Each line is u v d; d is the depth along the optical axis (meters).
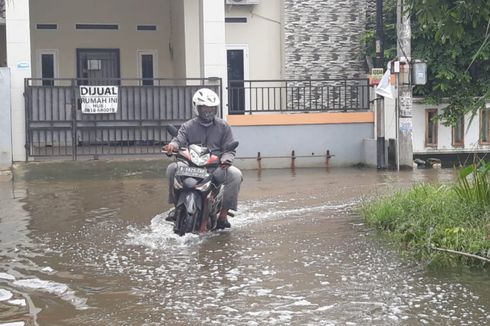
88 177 13.05
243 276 5.53
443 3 6.53
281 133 15.27
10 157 13.47
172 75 18.64
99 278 5.55
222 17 14.90
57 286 5.32
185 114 14.59
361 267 5.73
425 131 16.44
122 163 13.56
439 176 13.05
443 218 6.57
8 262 6.16
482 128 16.27
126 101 14.30
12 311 4.70
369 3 17.66
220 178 7.32
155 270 5.79
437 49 15.83
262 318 4.43
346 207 9.05
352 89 16.34
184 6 16.53
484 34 7.45
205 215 7.31
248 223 8.00
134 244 6.90
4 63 15.96
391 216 7.31
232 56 17.61
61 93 13.92
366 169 14.89
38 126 13.81
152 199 10.20
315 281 5.32
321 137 15.45
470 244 5.79
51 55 17.92
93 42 18.19
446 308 4.58
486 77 16.11
